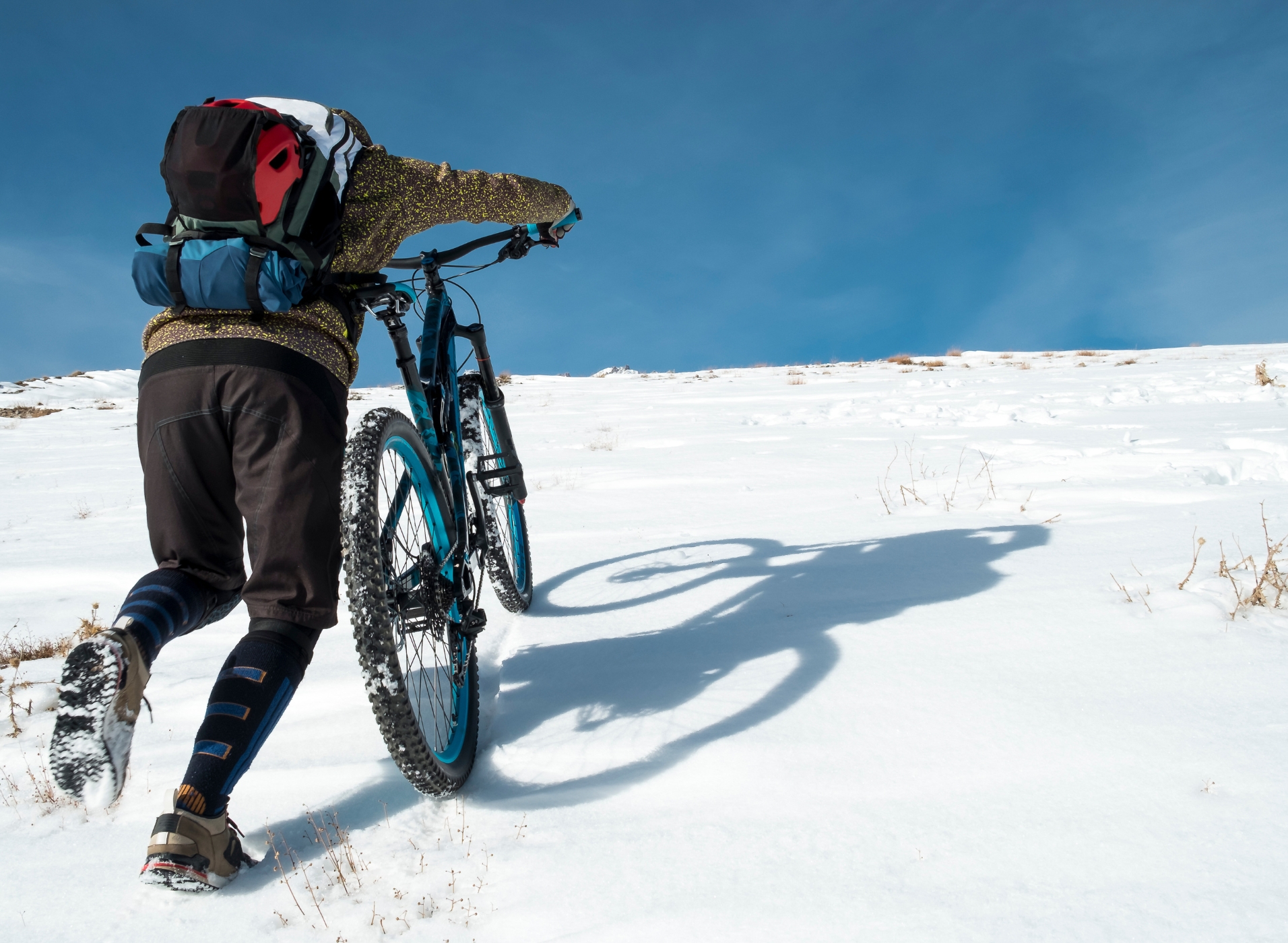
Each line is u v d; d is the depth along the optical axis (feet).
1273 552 7.82
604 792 5.74
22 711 8.04
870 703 6.51
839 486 16.17
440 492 6.95
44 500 24.39
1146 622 7.47
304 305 5.46
